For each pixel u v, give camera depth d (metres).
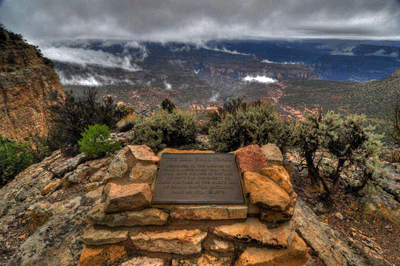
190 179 3.88
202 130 8.73
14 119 23.17
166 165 4.16
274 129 5.47
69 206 4.66
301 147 5.24
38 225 4.57
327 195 4.76
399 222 4.31
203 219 3.49
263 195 3.41
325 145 4.82
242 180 3.86
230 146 5.75
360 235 4.05
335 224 4.27
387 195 4.98
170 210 3.50
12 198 5.81
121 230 3.41
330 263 3.37
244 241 3.33
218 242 3.37
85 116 8.59
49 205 4.93
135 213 3.40
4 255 4.07
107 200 3.41
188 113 7.40
